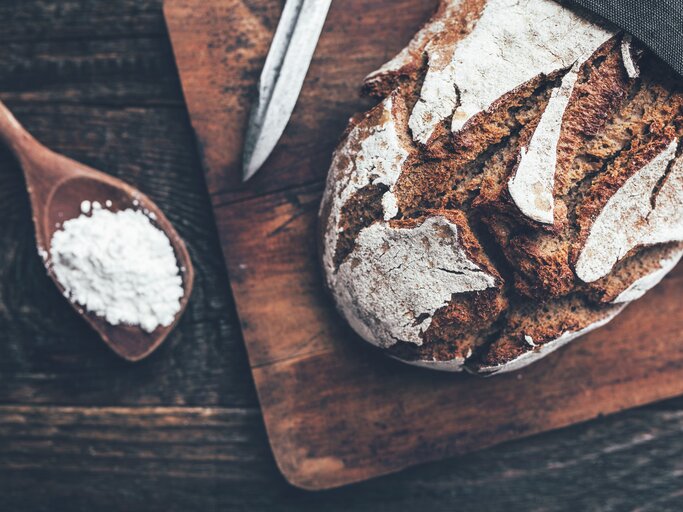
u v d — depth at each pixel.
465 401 0.36
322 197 0.35
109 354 0.38
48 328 0.38
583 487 0.37
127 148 0.37
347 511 0.38
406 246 0.31
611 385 0.36
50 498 0.38
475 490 0.38
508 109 0.30
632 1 0.30
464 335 0.32
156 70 0.37
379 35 0.36
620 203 0.30
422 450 0.36
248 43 0.36
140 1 0.37
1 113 0.36
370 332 0.33
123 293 0.36
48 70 0.38
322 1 0.33
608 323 0.37
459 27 0.31
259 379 0.36
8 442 0.38
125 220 0.36
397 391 0.36
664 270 0.32
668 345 0.37
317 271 0.36
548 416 0.36
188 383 0.38
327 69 0.36
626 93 0.31
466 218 0.31
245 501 0.38
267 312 0.36
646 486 0.37
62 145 0.38
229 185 0.36
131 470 0.38
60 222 0.36
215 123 0.36
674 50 0.30
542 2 0.31
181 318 0.37
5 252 0.38
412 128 0.31
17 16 0.38
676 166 0.31
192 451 0.38
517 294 0.31
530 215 0.29
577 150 0.30
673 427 0.37
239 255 0.36
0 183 0.38
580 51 0.30
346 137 0.32
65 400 0.38
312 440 0.36
